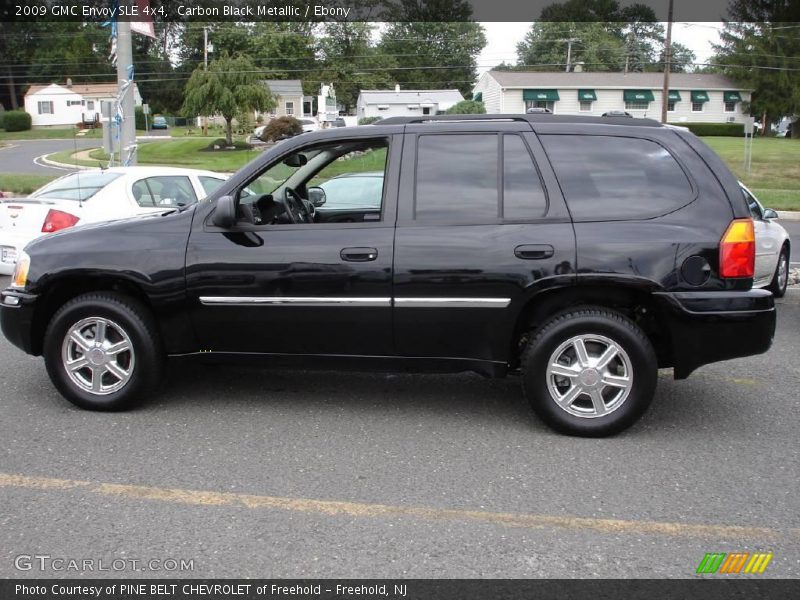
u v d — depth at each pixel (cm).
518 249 462
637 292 465
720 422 509
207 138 5050
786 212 2002
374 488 404
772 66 5622
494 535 356
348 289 476
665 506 386
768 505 388
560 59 8838
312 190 641
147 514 373
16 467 426
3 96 7819
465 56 9075
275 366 504
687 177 468
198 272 489
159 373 510
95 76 7719
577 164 475
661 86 5628
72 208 853
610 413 469
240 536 353
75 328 505
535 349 466
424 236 471
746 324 455
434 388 579
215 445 461
